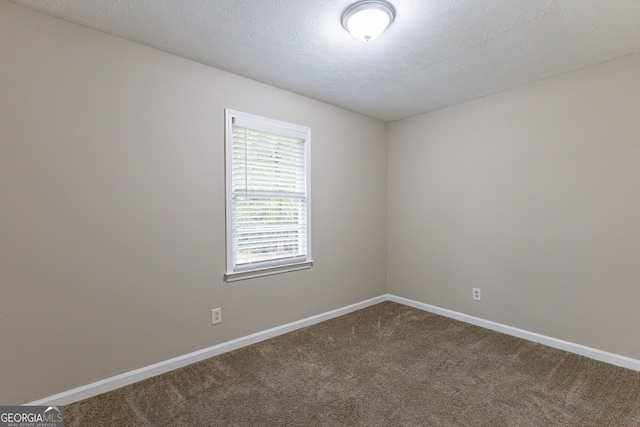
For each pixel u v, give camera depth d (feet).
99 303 6.54
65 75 6.13
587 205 8.09
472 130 10.53
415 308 12.31
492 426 5.57
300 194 10.30
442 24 6.17
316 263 10.74
